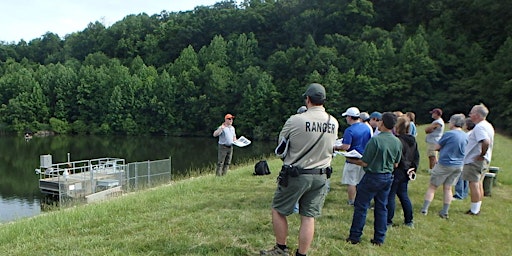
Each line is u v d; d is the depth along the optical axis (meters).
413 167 5.70
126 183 19.20
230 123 10.69
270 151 41.72
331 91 56.38
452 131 6.18
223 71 73.06
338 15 80.25
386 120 4.88
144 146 56.22
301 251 4.04
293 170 3.86
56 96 77.50
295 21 86.38
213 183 9.34
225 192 8.21
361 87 55.66
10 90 77.44
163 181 18.81
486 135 6.34
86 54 107.06
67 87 77.62
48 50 111.50
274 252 4.25
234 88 69.00
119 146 56.66
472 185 6.58
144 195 8.55
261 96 63.47
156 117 73.38
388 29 77.75
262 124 62.56
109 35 107.19
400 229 5.63
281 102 62.78
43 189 21.56
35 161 41.56
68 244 4.91
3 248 4.91
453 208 6.93
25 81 77.19
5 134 72.88
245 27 95.38
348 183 6.81
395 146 4.85
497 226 6.06
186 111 72.06
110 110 74.12
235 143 10.44
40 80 79.44
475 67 51.91
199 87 72.75
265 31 94.00
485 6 60.81
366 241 5.08
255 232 5.29
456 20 64.69
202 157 41.84
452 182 6.29
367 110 55.09
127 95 74.44
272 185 8.97
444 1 71.62
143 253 4.56
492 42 56.47
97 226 5.75
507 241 5.46
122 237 5.16
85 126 75.38
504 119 37.34
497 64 43.50
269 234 5.20
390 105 54.62
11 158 44.34
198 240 4.95
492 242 5.38
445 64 53.59
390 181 4.90
